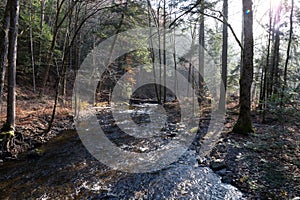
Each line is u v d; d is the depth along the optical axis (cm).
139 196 504
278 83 1208
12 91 760
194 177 596
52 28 2108
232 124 1126
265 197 466
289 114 647
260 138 639
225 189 524
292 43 1448
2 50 706
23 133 878
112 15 1980
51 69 1927
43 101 1459
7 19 730
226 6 1366
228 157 702
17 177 592
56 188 539
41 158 730
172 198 494
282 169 536
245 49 889
